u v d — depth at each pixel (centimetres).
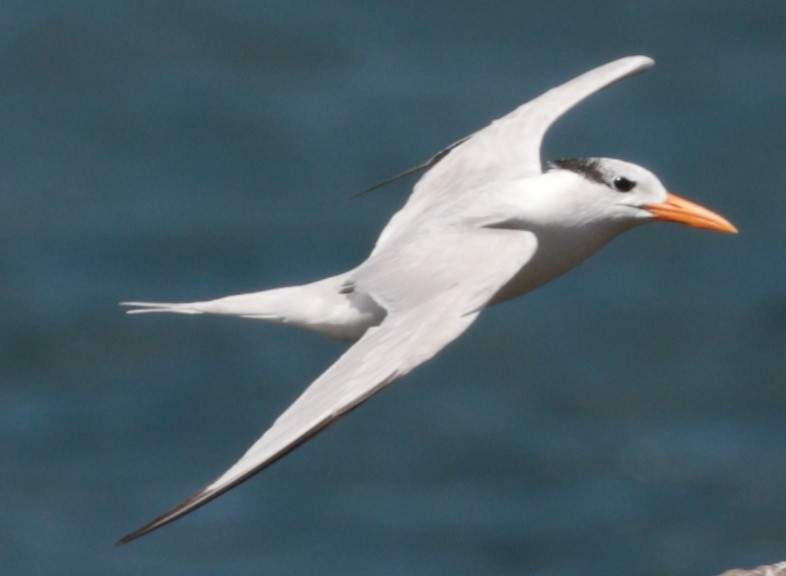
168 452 1783
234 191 2400
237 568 1616
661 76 2814
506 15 3105
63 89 2823
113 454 1783
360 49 2961
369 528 1667
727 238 2209
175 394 1883
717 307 2052
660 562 1636
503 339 1986
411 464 1761
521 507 1705
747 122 2608
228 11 3120
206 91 2797
